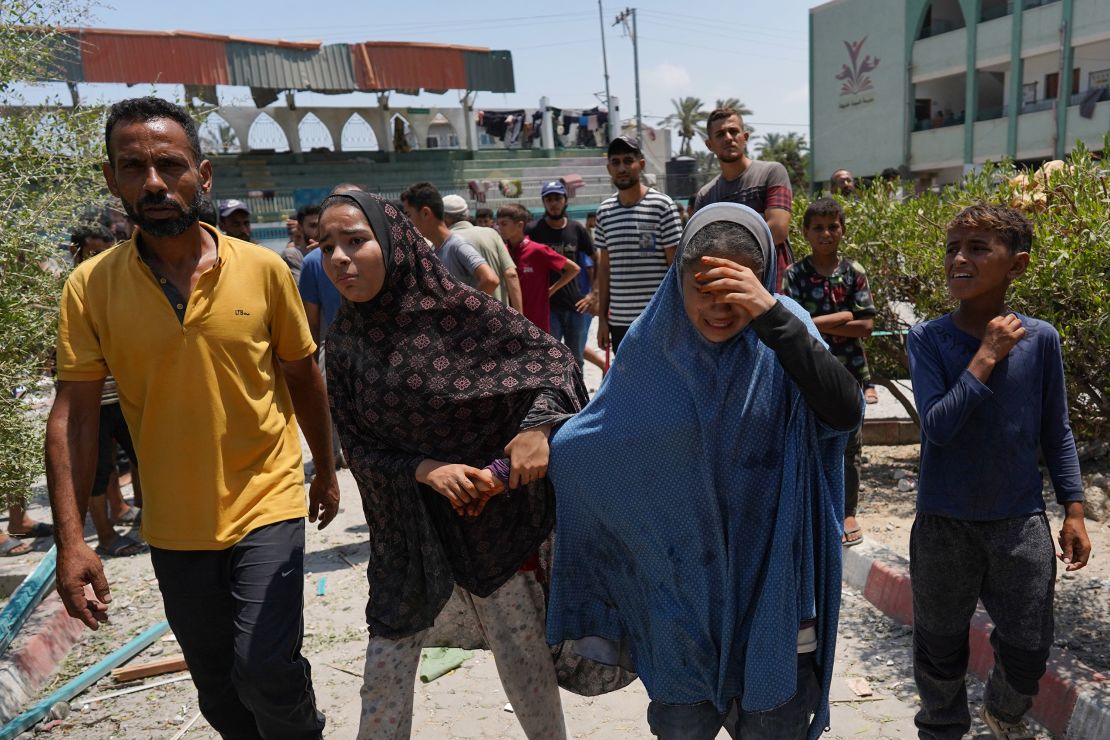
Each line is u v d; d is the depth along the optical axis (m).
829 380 2.00
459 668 3.92
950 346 2.71
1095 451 5.54
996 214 2.59
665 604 2.26
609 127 40.31
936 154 35.84
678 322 2.13
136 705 3.79
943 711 2.87
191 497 2.62
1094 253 3.40
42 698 3.89
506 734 3.36
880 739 3.16
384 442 2.62
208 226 2.74
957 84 36.31
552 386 2.52
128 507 6.41
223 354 2.63
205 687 2.86
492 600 2.67
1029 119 32.03
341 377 2.64
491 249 6.32
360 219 2.46
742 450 2.15
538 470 2.35
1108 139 3.95
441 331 2.56
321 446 3.10
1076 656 3.44
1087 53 30.06
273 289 2.78
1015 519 2.65
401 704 2.60
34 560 5.21
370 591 2.67
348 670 3.96
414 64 30.28
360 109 33.12
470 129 35.69
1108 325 3.39
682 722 2.28
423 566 2.57
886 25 36.81
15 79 4.58
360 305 2.56
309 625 4.46
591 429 2.27
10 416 4.29
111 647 4.36
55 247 4.62
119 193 2.54
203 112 5.19
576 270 8.10
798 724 2.20
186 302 2.60
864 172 39.16
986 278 2.59
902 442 7.22
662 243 5.73
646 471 2.21
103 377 2.65
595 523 2.38
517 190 35.00
